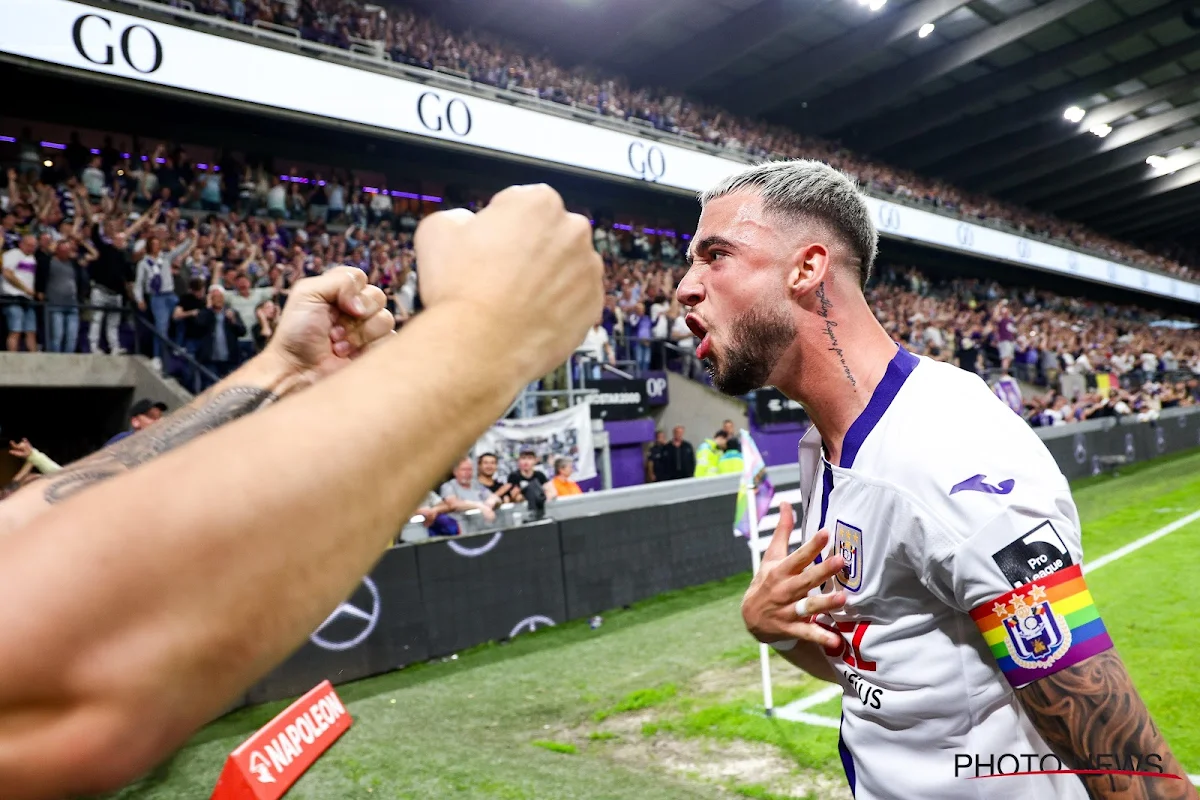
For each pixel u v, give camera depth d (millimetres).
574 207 15461
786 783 3234
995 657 981
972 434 1024
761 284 1154
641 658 5102
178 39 7672
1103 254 24297
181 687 255
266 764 3303
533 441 7984
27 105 10211
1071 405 13969
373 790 3365
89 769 246
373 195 12172
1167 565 6176
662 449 10211
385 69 9562
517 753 3717
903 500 1031
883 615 1109
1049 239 22141
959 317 18672
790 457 11594
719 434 9164
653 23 15750
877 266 19656
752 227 1168
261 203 10430
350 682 4953
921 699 1080
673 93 17781
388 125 9227
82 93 10320
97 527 251
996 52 17938
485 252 366
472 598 5582
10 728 242
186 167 9867
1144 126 21844
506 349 347
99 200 8688
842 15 15914
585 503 7027
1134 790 903
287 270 8859
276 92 8352
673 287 13305
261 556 263
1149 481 11117
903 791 1109
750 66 17797
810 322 1159
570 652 5355
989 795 1047
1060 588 933
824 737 3637
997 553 950
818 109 19656
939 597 1037
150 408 6625
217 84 7914
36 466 5469
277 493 268
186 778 3572
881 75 18453
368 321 745
